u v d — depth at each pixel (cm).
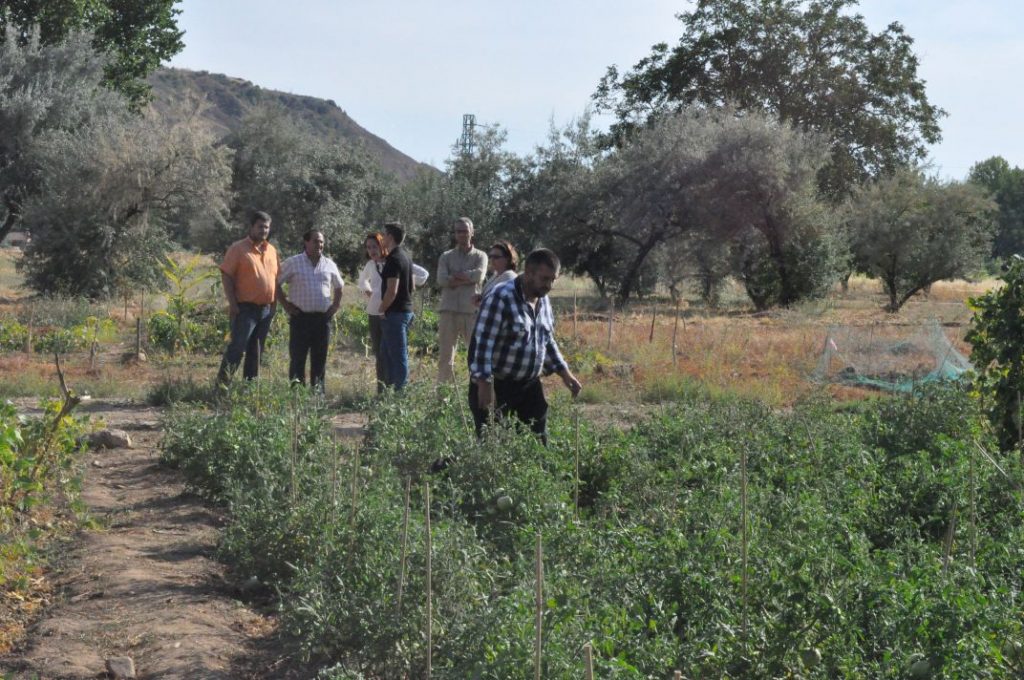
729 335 2080
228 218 4044
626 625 433
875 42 4972
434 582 450
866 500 671
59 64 3653
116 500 776
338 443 759
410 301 1101
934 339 1681
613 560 500
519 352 706
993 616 418
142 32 4688
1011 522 629
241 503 645
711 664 408
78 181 3016
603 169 4066
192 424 861
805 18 4931
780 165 3619
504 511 586
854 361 1684
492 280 820
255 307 1130
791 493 690
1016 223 11069
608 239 4159
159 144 3145
